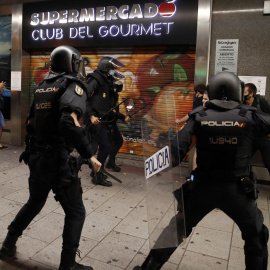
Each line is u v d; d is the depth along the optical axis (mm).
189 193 2055
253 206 1948
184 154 2004
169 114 2121
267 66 4551
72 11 5746
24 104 6648
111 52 5695
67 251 2189
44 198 2381
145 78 5484
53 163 2152
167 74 5324
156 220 2121
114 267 2484
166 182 2066
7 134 6930
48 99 2152
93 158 2049
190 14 4848
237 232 3182
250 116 1930
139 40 5277
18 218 2402
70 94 2041
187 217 2055
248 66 4652
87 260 2566
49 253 2641
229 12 4652
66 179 2146
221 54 4766
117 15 5387
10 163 5406
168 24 5020
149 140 2160
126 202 3889
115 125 4973
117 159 5797
